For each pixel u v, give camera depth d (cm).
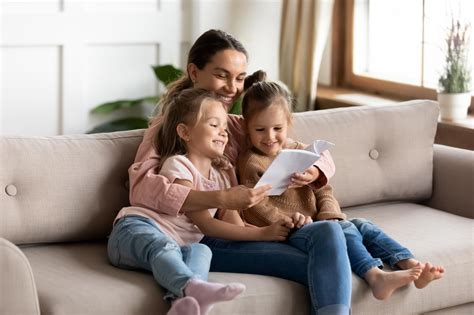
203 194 256
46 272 249
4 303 217
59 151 275
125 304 229
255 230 262
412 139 332
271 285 247
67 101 490
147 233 249
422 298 267
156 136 276
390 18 480
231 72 287
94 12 488
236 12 517
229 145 287
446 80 405
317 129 316
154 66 479
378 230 276
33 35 475
